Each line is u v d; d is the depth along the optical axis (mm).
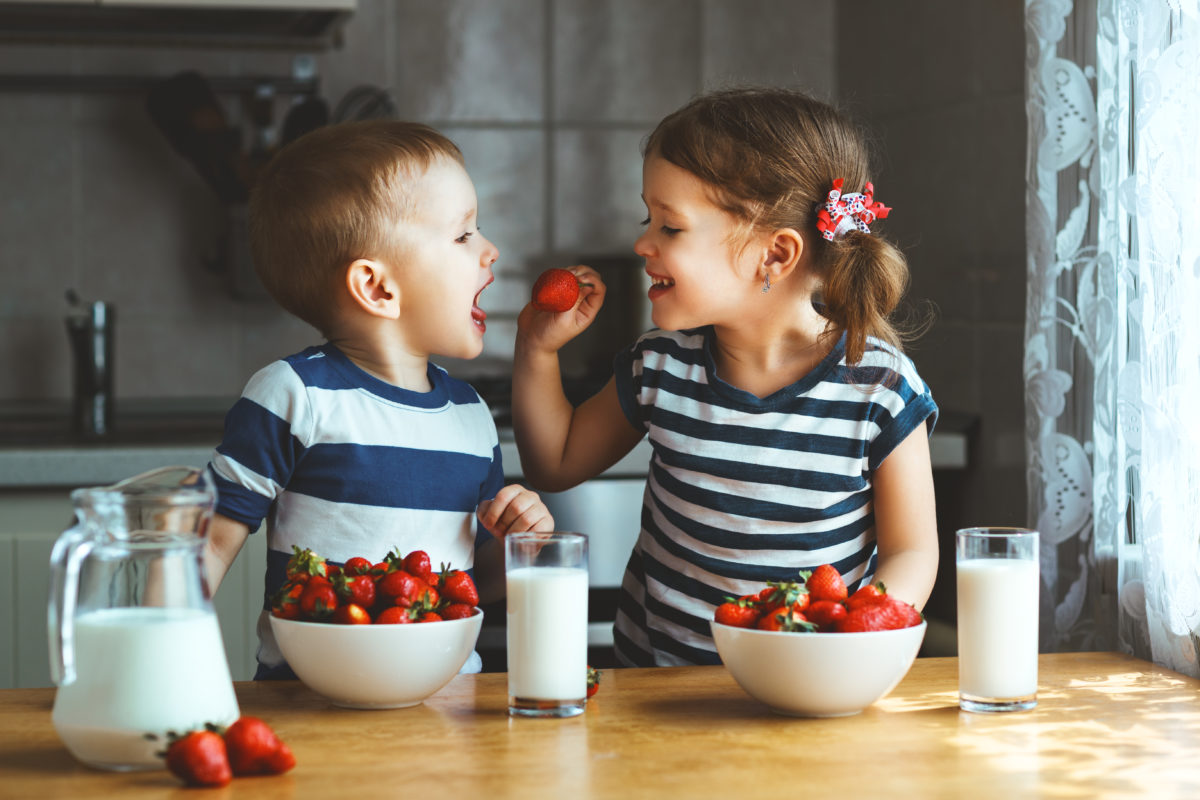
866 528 1206
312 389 1110
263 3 2127
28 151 2480
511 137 2635
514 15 2621
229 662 1886
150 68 2496
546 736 859
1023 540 922
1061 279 1529
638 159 2672
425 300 1148
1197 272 1202
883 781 771
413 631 878
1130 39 1352
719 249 1143
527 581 903
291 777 778
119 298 2531
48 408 2402
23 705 954
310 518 1124
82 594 810
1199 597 1176
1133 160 1396
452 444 1184
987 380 1972
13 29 2287
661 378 1257
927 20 2201
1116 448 1411
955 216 2094
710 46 2674
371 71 2586
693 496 1217
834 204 1149
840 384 1179
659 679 1021
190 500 808
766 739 853
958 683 989
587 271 1287
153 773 792
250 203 1215
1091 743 848
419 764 800
